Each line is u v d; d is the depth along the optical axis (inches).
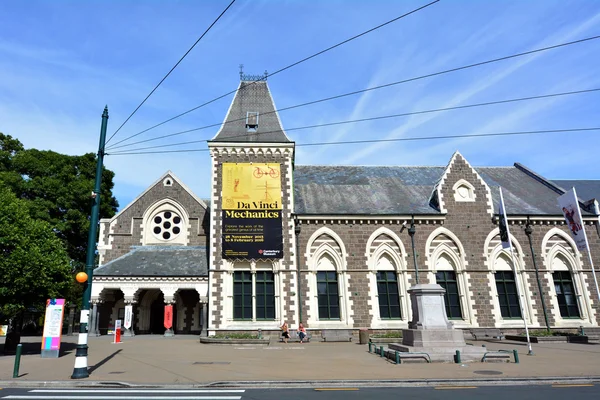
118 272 1215.6
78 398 425.7
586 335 1034.1
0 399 422.0
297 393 451.5
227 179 1187.3
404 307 1131.9
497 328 1122.7
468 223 1208.2
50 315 778.8
